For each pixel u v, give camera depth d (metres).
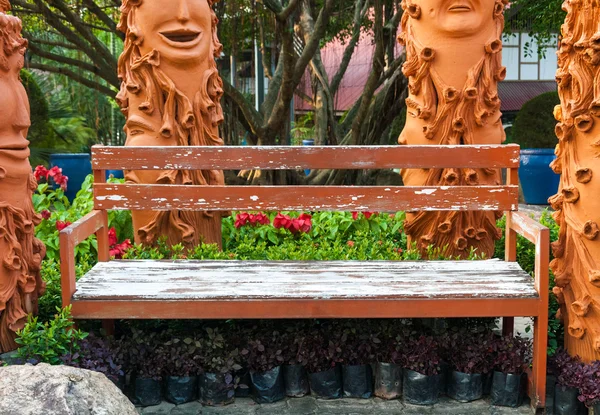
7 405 2.30
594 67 3.07
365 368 3.30
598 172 3.07
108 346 3.22
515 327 4.25
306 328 3.41
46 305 3.61
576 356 3.21
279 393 3.27
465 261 3.61
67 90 13.52
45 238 5.00
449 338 3.30
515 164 3.43
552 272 3.69
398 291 3.04
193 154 3.42
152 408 3.19
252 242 4.69
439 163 3.42
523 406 3.21
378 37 8.61
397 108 9.53
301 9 10.08
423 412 3.16
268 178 9.42
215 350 3.28
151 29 4.20
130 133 4.34
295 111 13.26
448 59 4.16
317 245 4.65
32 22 9.73
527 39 16.52
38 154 12.03
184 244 4.33
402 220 5.27
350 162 3.40
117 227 5.20
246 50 11.27
